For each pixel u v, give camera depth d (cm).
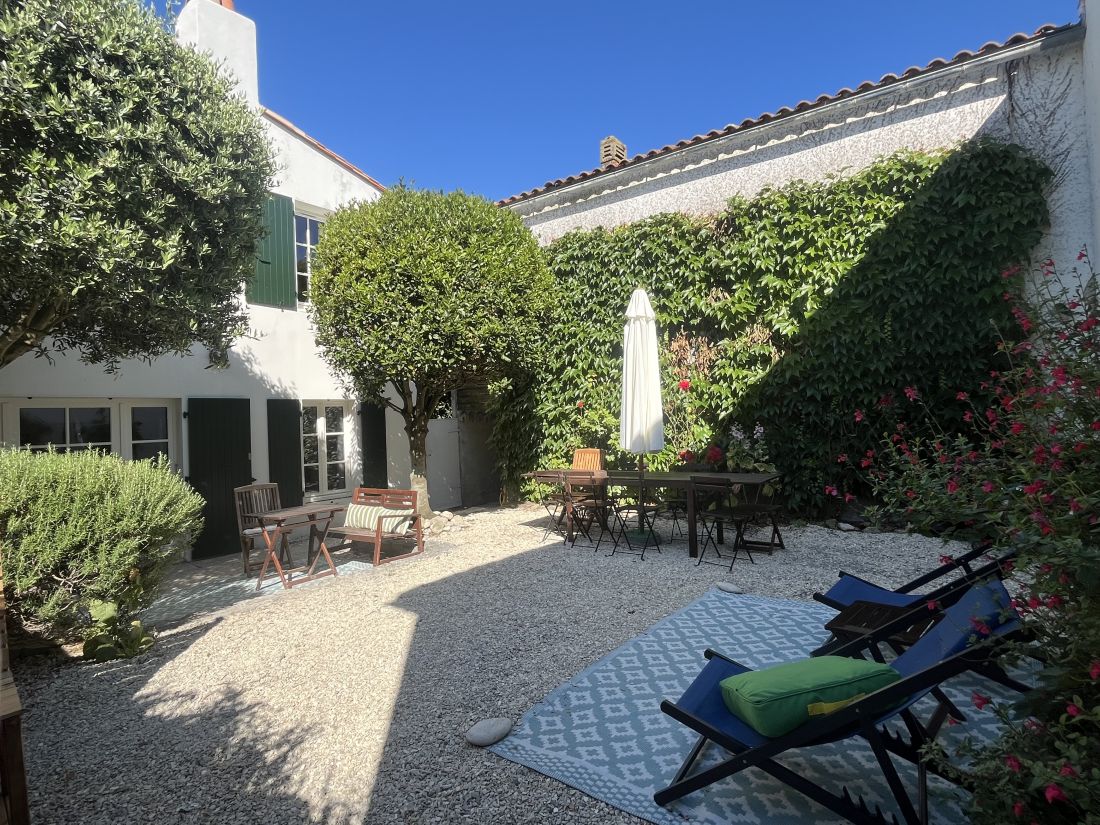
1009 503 253
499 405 1077
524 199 1101
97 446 711
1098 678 167
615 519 818
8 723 179
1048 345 293
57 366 657
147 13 472
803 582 532
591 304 963
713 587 520
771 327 807
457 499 1129
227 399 801
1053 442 232
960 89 700
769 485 746
